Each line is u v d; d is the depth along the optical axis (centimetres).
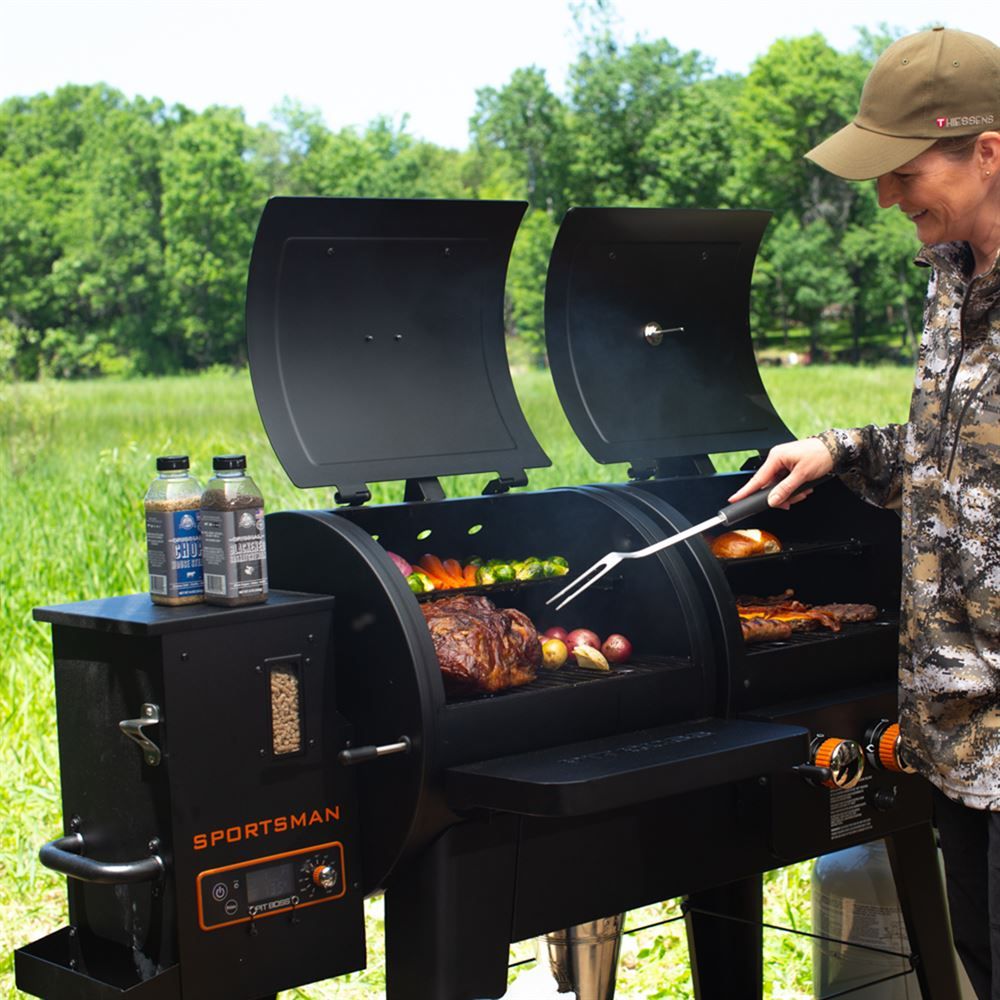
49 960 205
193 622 188
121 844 199
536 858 211
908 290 4719
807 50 5012
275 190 5856
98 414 2544
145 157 5753
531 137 5125
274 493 773
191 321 5522
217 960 193
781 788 233
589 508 247
